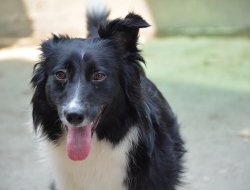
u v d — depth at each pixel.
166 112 3.88
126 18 3.17
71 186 3.40
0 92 7.79
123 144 3.20
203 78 8.84
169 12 13.45
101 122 3.13
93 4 4.82
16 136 5.66
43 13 13.27
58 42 3.23
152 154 3.24
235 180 4.36
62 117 2.90
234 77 8.86
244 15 13.36
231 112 6.63
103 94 3.02
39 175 4.51
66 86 2.97
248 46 11.68
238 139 5.52
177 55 10.94
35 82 3.28
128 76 3.21
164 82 8.52
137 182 3.23
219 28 13.50
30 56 10.96
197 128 5.94
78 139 2.96
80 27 13.38
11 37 13.16
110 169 3.25
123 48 3.26
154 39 13.09
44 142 3.36
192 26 13.58
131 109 3.21
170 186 3.37
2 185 4.27
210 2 13.34
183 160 3.89
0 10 13.16
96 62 3.01
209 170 4.61
